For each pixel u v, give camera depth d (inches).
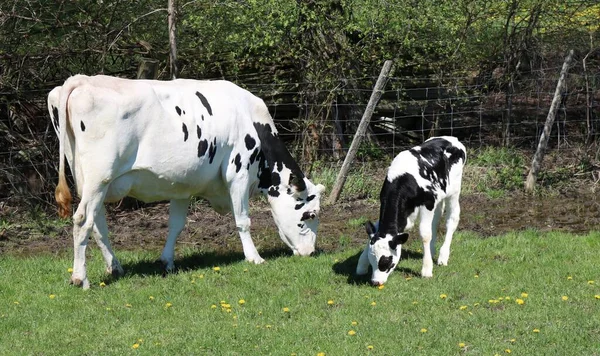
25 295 310.3
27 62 472.1
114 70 510.0
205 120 338.6
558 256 357.7
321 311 288.0
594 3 588.1
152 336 264.2
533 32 616.4
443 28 563.8
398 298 300.4
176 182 335.3
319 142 567.5
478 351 249.6
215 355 248.2
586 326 269.4
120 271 337.4
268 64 572.7
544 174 546.3
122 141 313.1
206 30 531.8
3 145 476.4
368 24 547.2
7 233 434.9
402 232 323.6
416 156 332.5
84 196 312.0
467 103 618.8
